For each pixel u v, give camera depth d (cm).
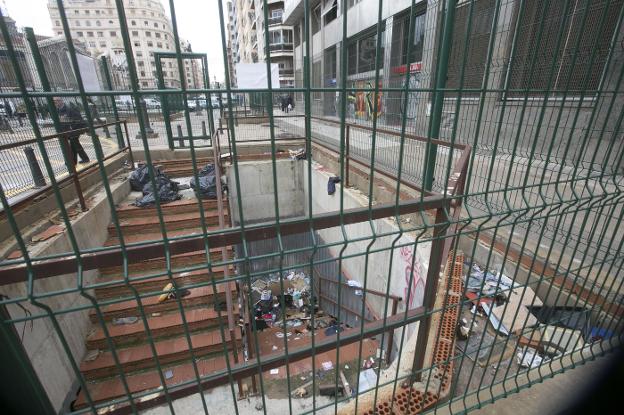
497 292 146
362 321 133
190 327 401
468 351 248
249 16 4169
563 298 282
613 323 241
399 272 422
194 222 538
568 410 173
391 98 504
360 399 179
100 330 390
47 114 498
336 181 619
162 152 754
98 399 343
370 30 964
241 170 764
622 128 343
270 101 91
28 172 446
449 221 124
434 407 173
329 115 706
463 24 475
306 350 124
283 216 824
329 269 633
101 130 923
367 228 498
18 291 290
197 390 113
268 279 632
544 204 135
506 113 435
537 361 234
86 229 429
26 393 94
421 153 452
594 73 344
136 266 438
